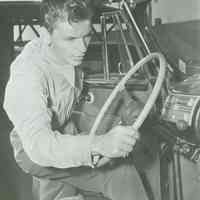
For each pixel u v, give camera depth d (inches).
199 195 54.2
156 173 53.3
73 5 38.8
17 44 98.6
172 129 53.2
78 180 47.6
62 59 43.6
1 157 75.1
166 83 55.1
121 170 45.6
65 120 50.4
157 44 66.2
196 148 52.0
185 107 51.6
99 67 93.4
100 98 64.1
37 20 86.1
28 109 38.3
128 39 74.3
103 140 37.0
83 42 41.0
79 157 36.9
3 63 81.7
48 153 36.7
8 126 78.1
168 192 53.6
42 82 41.3
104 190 46.8
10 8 81.9
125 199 45.2
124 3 67.4
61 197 50.4
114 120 58.7
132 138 37.0
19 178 72.9
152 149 53.4
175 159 54.5
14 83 40.4
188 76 60.3
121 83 43.5
